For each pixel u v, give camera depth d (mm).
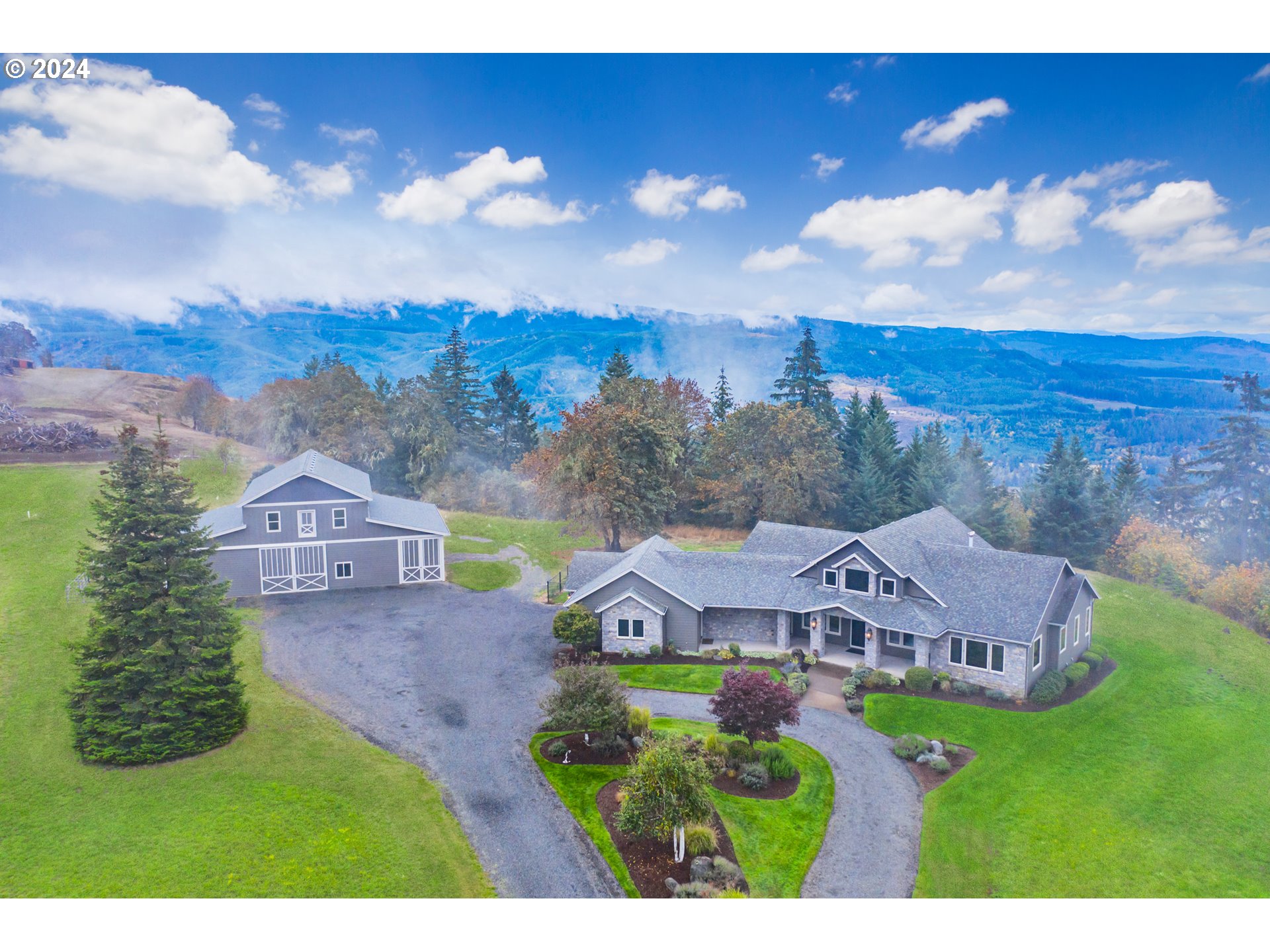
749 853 20641
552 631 35969
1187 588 49750
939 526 42875
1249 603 45719
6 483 55844
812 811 22891
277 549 43500
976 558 35094
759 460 62531
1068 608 33344
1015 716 29562
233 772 23750
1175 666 35625
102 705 24297
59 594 38438
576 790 23266
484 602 43000
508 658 34375
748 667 34344
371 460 72062
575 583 39750
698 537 62531
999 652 31500
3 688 29016
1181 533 65625
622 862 19922
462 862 19766
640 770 20250
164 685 24172
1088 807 23641
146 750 23906
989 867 20531
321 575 44500
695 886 18578
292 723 27203
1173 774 25891
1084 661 34938
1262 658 37531
